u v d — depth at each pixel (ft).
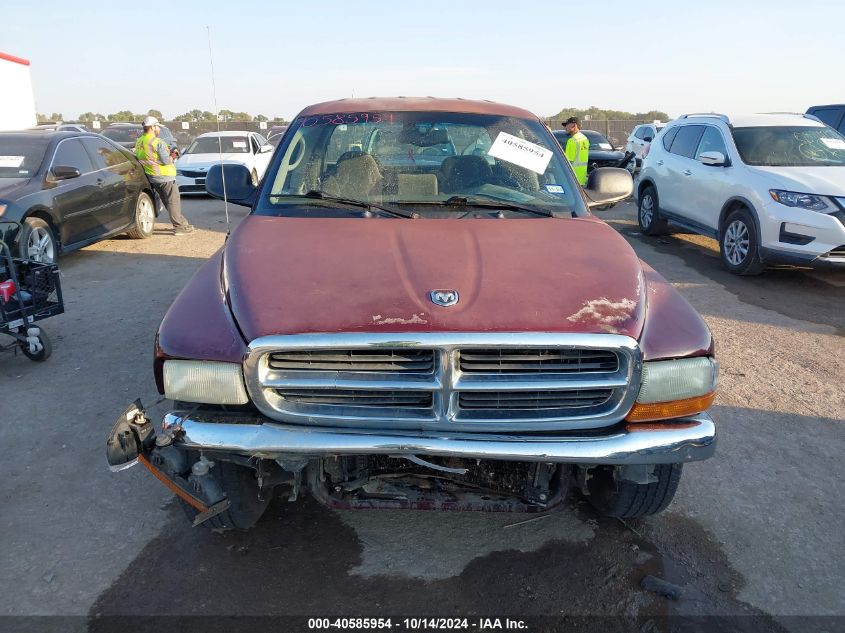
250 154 48.88
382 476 8.83
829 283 25.96
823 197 23.58
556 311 8.29
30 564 9.63
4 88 69.21
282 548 10.10
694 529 10.73
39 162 26.12
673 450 8.29
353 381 8.02
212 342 8.27
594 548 10.21
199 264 27.89
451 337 7.84
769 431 14.02
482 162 12.71
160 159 32.65
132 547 10.05
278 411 8.15
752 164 26.94
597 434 8.30
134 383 15.71
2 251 16.70
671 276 26.81
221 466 9.03
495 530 10.63
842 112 40.93
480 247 9.93
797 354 18.48
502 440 8.04
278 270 9.17
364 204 11.69
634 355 8.12
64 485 11.62
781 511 11.25
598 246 10.28
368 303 8.29
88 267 27.14
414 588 9.31
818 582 9.59
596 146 70.85
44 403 14.62
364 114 13.51
